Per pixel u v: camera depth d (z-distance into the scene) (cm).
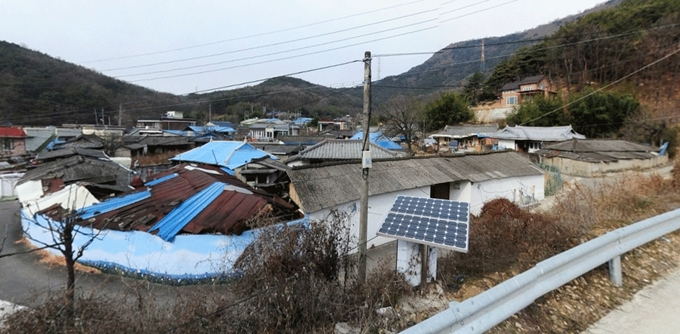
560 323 363
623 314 374
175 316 420
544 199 1777
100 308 420
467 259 632
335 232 662
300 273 476
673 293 414
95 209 1108
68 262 534
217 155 1919
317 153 1903
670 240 578
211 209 963
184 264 837
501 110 5100
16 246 1155
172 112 6838
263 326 407
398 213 619
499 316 317
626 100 3600
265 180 1467
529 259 591
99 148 3219
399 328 409
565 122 3834
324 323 425
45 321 389
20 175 2084
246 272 509
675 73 3966
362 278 591
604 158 2512
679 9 3988
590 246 413
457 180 1365
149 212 1033
